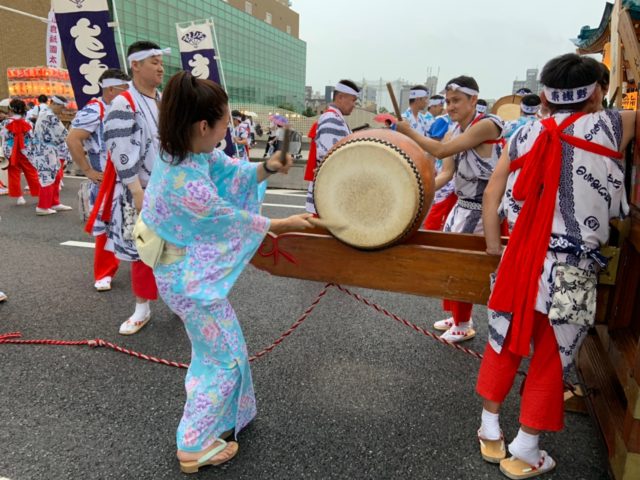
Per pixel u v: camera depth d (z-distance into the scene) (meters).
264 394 2.46
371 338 3.13
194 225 1.73
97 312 3.49
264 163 1.93
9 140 7.47
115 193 3.11
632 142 1.93
